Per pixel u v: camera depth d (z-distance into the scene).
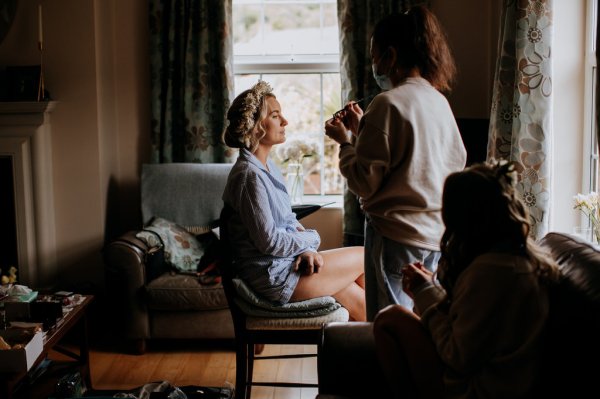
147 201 4.09
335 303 2.66
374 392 1.90
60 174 4.25
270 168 2.90
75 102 4.20
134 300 3.67
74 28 4.16
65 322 2.89
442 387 1.73
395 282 2.17
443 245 1.68
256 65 4.56
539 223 3.05
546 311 1.58
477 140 3.80
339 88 4.63
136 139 4.50
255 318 2.66
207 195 4.09
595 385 1.37
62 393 2.84
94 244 4.27
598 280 1.52
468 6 4.25
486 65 4.28
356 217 4.26
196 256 3.89
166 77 4.32
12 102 4.05
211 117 4.32
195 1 4.23
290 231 2.83
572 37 3.22
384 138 2.05
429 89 2.15
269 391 3.26
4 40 4.19
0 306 2.86
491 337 1.56
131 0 4.40
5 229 4.22
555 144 3.28
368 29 4.14
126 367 3.59
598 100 1.94
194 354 3.78
